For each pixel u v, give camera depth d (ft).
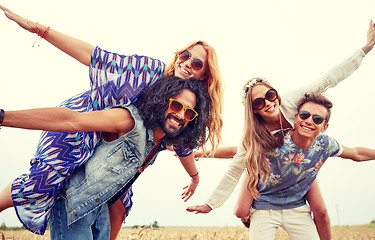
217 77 12.35
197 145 11.16
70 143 9.94
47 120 8.82
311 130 12.69
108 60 10.92
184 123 10.30
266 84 13.12
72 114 9.10
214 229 22.08
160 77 11.02
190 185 14.64
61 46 10.91
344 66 13.51
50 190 9.58
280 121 13.07
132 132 9.83
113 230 12.04
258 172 13.14
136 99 10.78
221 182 13.71
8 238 17.20
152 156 11.16
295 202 13.41
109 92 10.80
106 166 9.84
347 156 13.69
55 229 9.94
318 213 13.62
